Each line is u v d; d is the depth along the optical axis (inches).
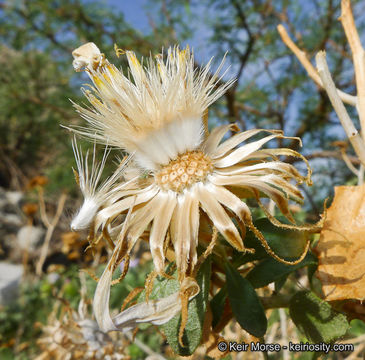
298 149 4.3
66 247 6.0
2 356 8.4
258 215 3.4
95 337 3.2
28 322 10.6
